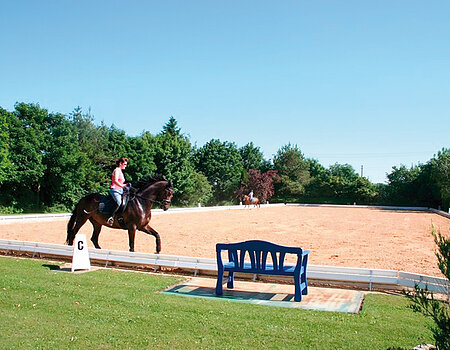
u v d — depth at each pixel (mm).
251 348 5180
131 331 5754
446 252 3963
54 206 41594
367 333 5734
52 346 5184
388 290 8547
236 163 77438
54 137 41500
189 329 5863
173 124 75000
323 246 16516
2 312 6559
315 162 93188
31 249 12328
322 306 7234
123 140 53594
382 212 48969
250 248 8047
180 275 10031
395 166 69062
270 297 7906
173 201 58938
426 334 5688
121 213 11523
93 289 8156
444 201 53844
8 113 38469
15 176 36531
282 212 46219
